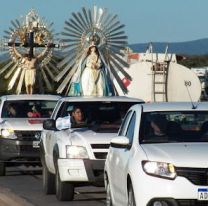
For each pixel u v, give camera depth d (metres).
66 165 34.69
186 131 27.06
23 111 51.75
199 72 79.62
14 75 76.94
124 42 62.97
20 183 45.97
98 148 34.72
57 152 35.62
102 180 34.66
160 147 25.44
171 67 71.19
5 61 77.25
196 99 71.06
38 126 49.12
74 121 38.28
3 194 37.91
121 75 67.31
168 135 26.83
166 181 24.06
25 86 76.69
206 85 77.69
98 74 61.59
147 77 70.75
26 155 48.78
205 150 24.91
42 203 35.47
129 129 28.44
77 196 38.03
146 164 24.47
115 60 62.81
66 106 39.56
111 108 39.28
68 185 35.34
